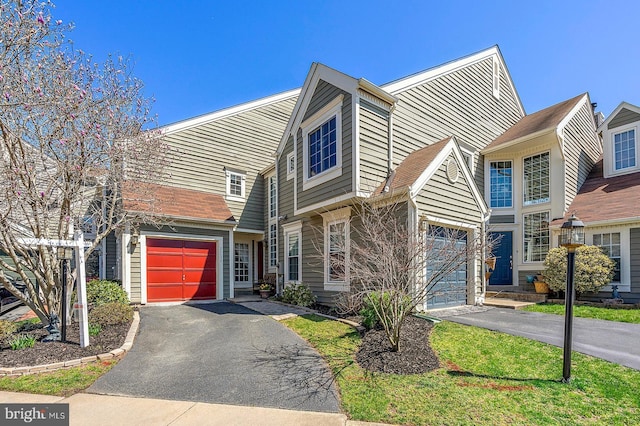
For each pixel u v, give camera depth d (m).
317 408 4.04
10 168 6.21
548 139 12.81
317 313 9.28
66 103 6.57
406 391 4.37
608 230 10.88
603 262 10.31
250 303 11.61
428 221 8.52
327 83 10.24
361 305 8.22
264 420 3.77
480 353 5.66
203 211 12.73
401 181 8.64
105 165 7.80
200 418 3.83
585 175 14.16
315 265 11.12
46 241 6.24
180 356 5.95
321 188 10.17
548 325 7.45
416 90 11.31
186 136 14.12
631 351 5.62
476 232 9.99
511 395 4.19
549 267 11.10
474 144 13.91
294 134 11.88
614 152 13.23
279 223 13.95
